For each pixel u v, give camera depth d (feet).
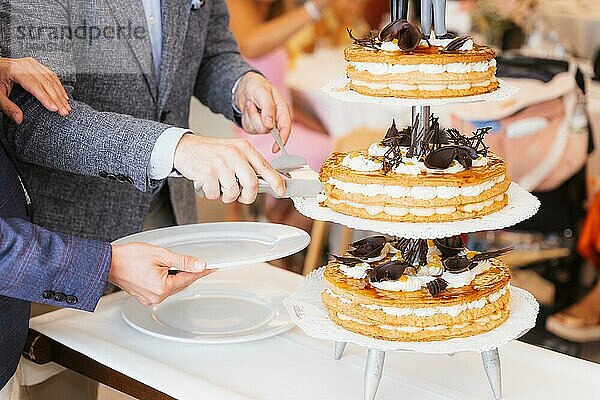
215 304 5.36
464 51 3.99
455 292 3.98
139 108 5.87
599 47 11.21
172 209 6.32
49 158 5.06
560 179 10.73
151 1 5.79
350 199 3.94
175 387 4.27
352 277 4.14
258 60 12.17
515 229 10.96
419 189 3.82
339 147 11.40
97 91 5.68
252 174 4.37
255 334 4.87
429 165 3.92
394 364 4.63
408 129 4.31
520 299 4.42
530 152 10.66
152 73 5.86
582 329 10.59
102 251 4.28
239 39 12.16
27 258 4.10
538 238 10.93
